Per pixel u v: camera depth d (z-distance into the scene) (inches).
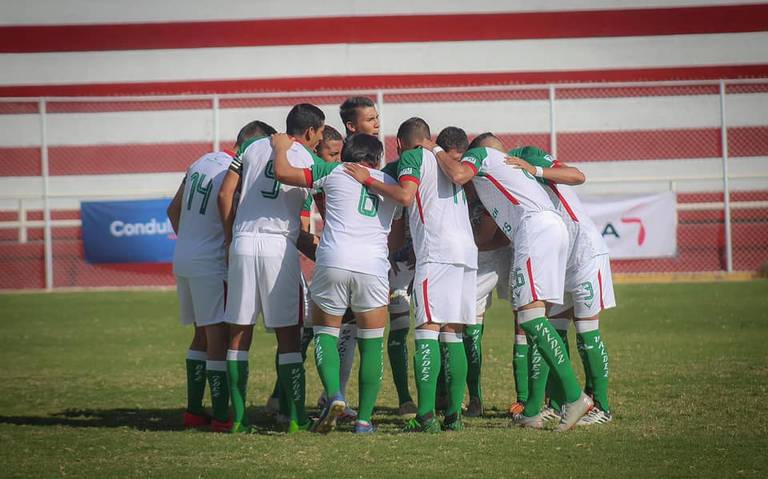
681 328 1675.7
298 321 957.8
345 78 2716.5
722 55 2689.5
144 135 2664.9
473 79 2706.7
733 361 1327.5
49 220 2459.4
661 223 2359.7
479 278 1040.2
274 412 1079.0
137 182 2664.9
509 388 1211.9
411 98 2657.5
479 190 972.6
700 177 2554.1
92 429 981.8
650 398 1081.4
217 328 982.4
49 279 2438.5
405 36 2706.7
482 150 961.5
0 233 2549.2
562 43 2696.9
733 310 1875.0
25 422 1029.2
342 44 2714.1
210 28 2716.5
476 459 813.9
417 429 943.0
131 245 2428.6
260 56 2716.5
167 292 2347.4
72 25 2709.2
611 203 2356.1
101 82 2716.5
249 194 952.3
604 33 2694.4
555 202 983.0
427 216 933.8
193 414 1006.4
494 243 1043.9
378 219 935.0
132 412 1091.3
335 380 915.4
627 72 2694.4
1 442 914.7
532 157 999.0
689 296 2098.9
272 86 2716.5
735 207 2524.6
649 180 2506.2
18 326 1847.9
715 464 784.9
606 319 1808.6
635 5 2694.4
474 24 2704.2
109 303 2171.5
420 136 970.1
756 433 895.1
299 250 1024.2
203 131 2664.9
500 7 2699.3
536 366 954.7
